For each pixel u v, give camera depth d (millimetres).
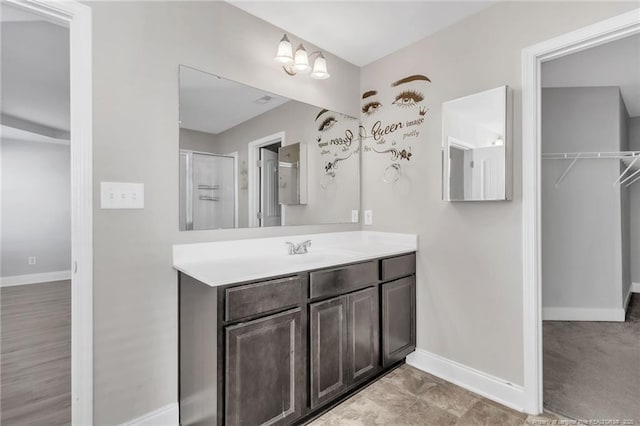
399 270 2213
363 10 1991
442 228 2201
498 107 1835
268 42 2115
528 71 1778
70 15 1408
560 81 3137
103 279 1489
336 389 1791
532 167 1775
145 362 1607
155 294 1641
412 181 2375
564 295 3297
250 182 2033
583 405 1839
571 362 2350
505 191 1811
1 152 4773
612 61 2672
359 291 1938
